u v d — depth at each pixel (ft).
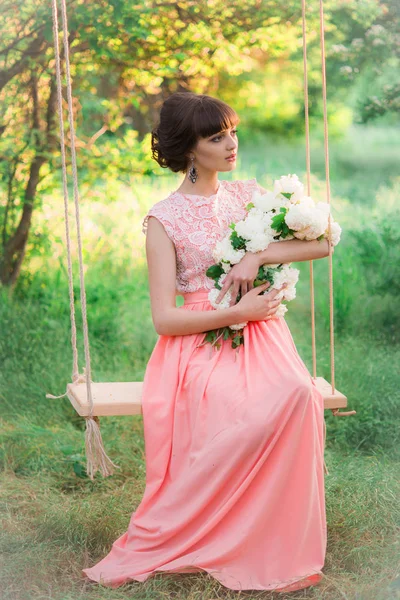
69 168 20.04
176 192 10.85
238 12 19.65
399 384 15.02
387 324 18.45
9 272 19.29
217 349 10.27
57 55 10.30
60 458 13.58
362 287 19.69
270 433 9.01
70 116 10.29
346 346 17.19
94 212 22.70
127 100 20.85
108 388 10.71
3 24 18.19
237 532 9.11
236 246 10.18
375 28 22.12
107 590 9.16
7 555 10.32
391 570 9.59
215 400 9.60
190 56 20.12
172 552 9.32
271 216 10.28
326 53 23.13
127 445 14.07
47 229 19.71
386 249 19.94
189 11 18.86
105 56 18.97
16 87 19.02
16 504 12.00
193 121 10.26
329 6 21.59
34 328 17.61
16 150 18.88
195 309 10.52
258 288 10.09
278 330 10.51
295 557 9.16
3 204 19.38
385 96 22.99
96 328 18.08
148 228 10.53
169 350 10.45
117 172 20.42
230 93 37.99
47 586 9.56
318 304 20.31
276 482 9.01
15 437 14.02
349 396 14.87
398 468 12.50
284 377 9.38
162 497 9.82
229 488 9.21
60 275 19.80
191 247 10.47
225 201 10.91
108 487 12.66
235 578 9.04
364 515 10.93
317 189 27.17
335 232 10.37
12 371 16.30
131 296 19.72
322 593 9.16
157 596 9.00
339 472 12.37
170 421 9.95
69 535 10.71
